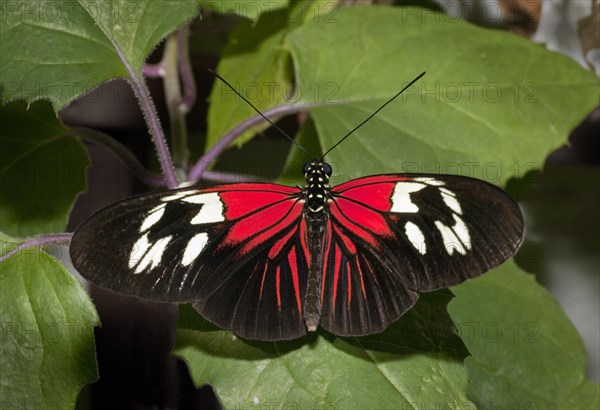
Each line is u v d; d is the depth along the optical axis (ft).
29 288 1.03
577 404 1.12
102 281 0.97
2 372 1.02
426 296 1.02
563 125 1.10
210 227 1.00
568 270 1.35
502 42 1.12
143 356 1.17
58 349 1.03
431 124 1.10
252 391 1.00
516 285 1.15
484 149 1.09
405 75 1.11
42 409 1.02
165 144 1.07
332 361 1.00
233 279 1.00
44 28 1.06
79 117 1.19
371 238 1.00
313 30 1.12
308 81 1.12
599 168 1.33
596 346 1.35
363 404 0.99
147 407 1.17
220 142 1.12
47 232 1.16
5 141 1.17
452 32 1.12
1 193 1.16
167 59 1.16
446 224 0.99
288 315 0.99
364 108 1.11
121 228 0.97
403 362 1.00
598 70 1.25
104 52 1.07
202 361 1.01
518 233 0.97
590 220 1.35
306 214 1.01
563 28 1.26
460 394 1.00
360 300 0.99
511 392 1.12
